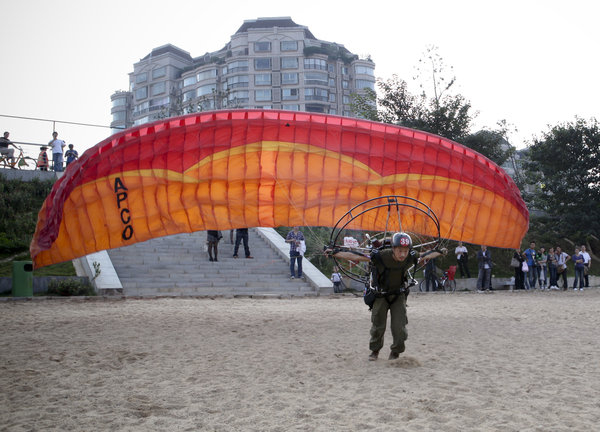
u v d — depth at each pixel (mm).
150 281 20531
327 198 15109
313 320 13141
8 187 26375
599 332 11258
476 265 30234
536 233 37375
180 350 9039
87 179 14102
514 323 12742
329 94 95438
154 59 101625
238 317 13633
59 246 14156
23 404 5762
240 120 14828
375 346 8016
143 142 14477
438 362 7914
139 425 5027
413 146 15227
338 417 5176
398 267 7789
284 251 24953
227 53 95812
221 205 14922
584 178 35594
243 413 5363
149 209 14625
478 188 15430
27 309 14969
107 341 9875
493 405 5535
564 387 6348
